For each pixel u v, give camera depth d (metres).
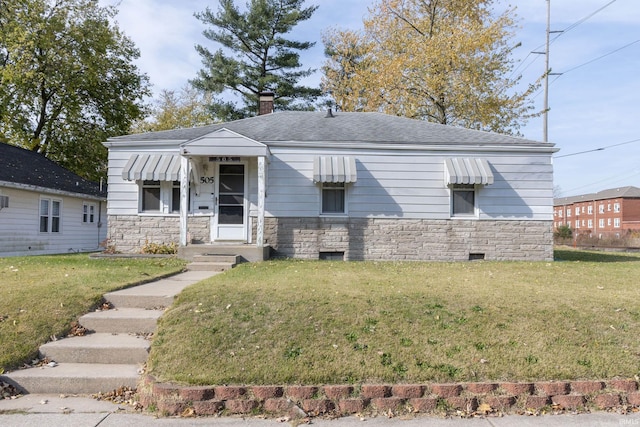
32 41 24.02
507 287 7.69
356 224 13.71
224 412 4.31
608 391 4.61
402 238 13.73
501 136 14.46
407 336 5.42
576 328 5.72
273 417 4.25
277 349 5.12
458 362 4.94
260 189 12.37
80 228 22.48
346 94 32.75
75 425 4.02
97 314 6.22
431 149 13.73
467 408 4.43
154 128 39.31
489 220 13.77
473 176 13.10
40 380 4.81
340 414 4.33
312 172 13.55
